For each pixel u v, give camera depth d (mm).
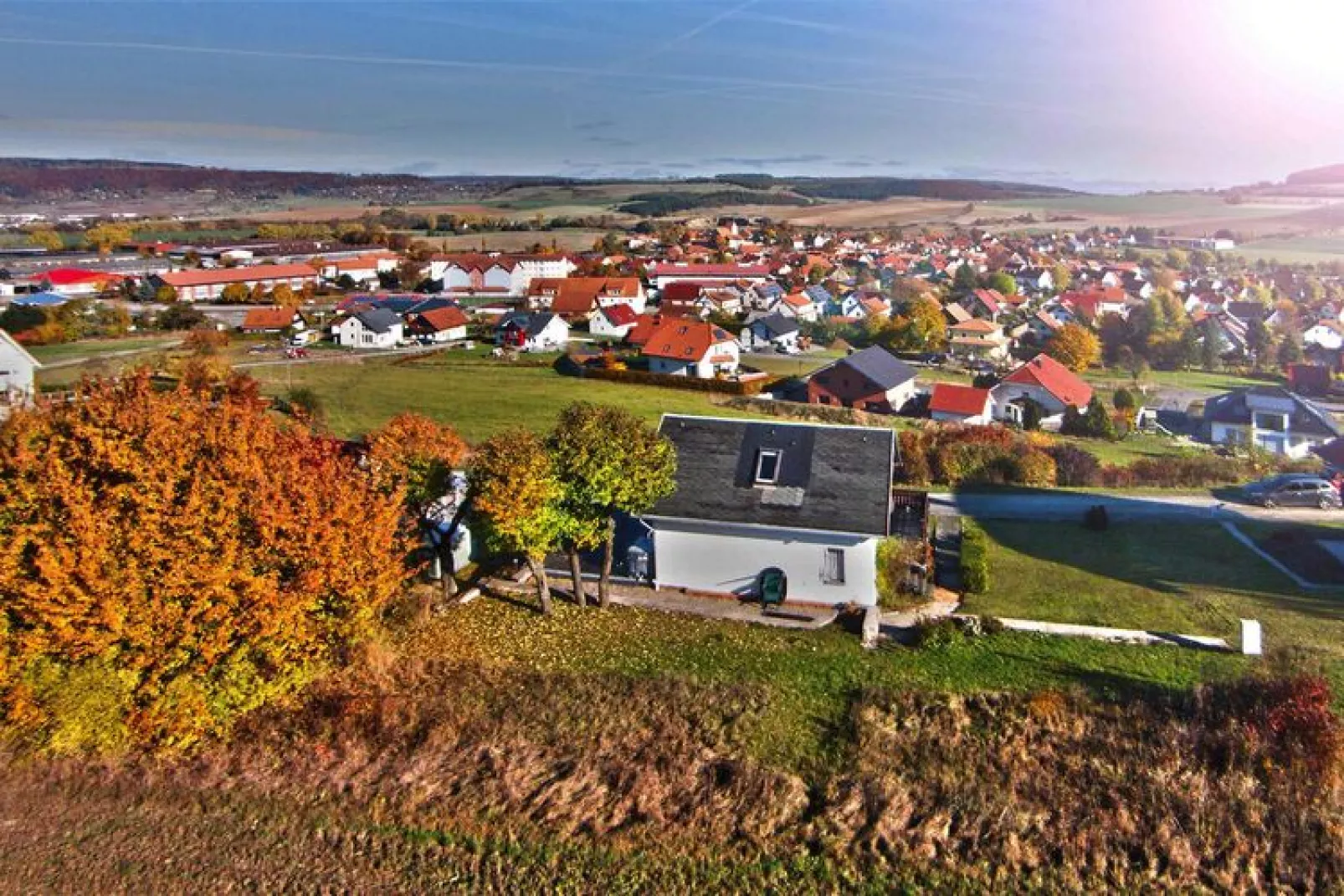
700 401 68750
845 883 17922
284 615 20828
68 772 20688
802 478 29984
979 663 25234
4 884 17734
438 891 17688
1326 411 81375
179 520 20266
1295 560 34594
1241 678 23500
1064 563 34500
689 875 18078
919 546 33062
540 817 19516
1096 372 105938
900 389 78188
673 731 21938
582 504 27391
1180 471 49625
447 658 25234
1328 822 18703
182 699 20578
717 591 30234
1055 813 19391
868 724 21953
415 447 28500
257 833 19156
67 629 19219
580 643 26453
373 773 20812
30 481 21281
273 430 26266
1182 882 17859
